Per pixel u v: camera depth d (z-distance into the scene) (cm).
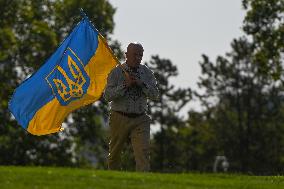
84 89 3700
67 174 2689
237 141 16125
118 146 3388
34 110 3662
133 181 2622
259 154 15762
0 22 11169
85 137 11906
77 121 11888
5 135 11538
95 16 11731
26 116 3662
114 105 3344
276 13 11369
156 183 2612
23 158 11644
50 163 11856
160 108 17425
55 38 11394
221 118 16775
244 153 15950
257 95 16288
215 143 16738
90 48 3703
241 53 16225
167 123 17325
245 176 3173
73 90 3688
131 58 3322
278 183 2881
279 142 16012
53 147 11900
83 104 3700
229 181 2812
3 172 2692
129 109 3322
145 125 3347
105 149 12319
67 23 11944
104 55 3712
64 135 11925
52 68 3675
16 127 11469
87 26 3722
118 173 2781
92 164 12438
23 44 11306
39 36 11319
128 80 3306
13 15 11194
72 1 11938
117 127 3347
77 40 3706
